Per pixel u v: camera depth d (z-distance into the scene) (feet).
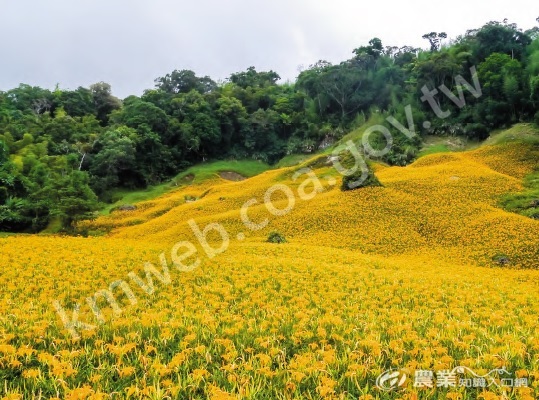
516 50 259.39
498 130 210.38
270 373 18.01
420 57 291.38
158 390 16.16
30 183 166.20
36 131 284.20
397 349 20.20
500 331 26.08
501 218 95.76
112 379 18.06
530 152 165.89
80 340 21.72
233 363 18.99
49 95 369.30
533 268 72.79
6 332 22.11
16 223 152.66
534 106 199.72
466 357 20.06
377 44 338.75
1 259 49.49
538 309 35.91
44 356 18.76
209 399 16.25
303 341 23.08
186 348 20.51
